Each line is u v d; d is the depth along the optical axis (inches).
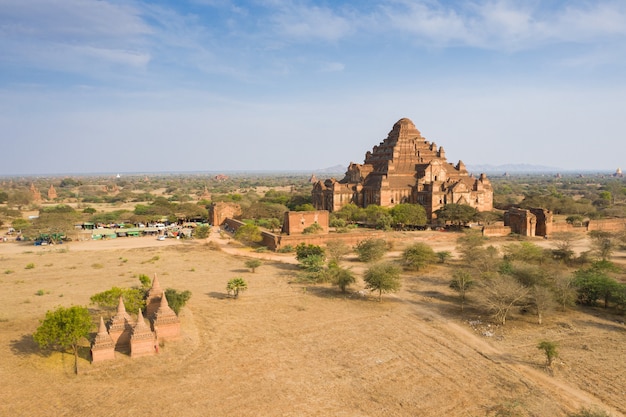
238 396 1257.4
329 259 3201.3
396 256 3368.6
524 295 1931.6
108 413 1154.7
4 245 3949.3
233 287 2245.3
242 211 5570.9
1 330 1690.5
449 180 5521.7
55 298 2201.0
